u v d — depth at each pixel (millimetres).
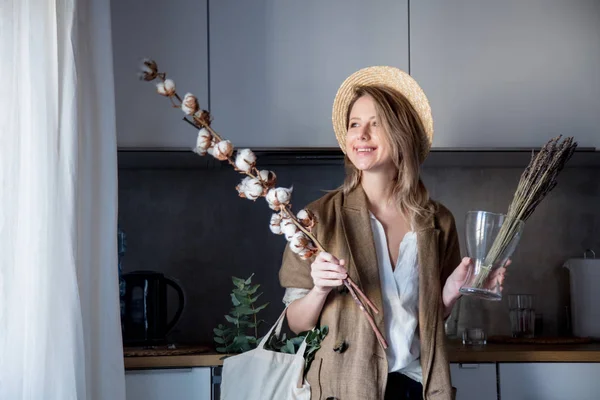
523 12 3211
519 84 3191
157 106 3027
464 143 3160
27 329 1916
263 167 3395
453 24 3182
